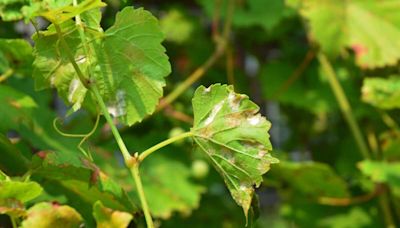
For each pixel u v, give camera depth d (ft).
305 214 4.20
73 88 2.06
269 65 4.38
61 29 2.00
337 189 3.76
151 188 3.53
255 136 1.98
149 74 2.06
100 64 2.04
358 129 3.81
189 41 4.50
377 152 3.87
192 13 4.72
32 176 2.23
